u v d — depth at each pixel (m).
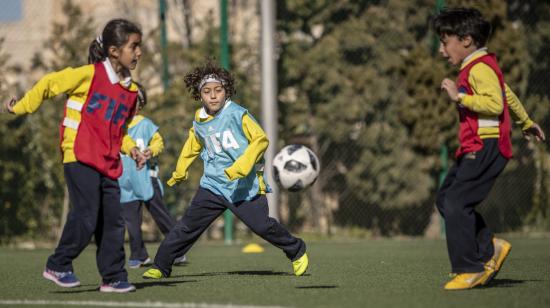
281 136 39.56
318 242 32.72
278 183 19.09
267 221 14.80
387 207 41.44
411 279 14.95
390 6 40.59
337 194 42.16
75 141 12.01
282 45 39.72
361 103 40.69
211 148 14.82
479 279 12.73
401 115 33.06
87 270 18.06
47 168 32.94
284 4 39.88
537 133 13.75
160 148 19.84
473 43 12.70
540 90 40.12
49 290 13.19
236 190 14.73
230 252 25.66
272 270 17.78
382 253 24.48
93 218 12.09
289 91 40.19
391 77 40.72
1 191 32.34
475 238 12.68
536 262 19.45
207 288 13.23
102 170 12.09
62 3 36.12
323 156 41.38
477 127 12.47
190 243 15.20
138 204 19.73
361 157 41.38
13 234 32.72
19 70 34.09
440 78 32.41
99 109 12.12
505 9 32.44
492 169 12.46
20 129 32.38
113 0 43.47
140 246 19.70
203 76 14.61
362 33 40.38
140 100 16.86
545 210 38.94
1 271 17.84
